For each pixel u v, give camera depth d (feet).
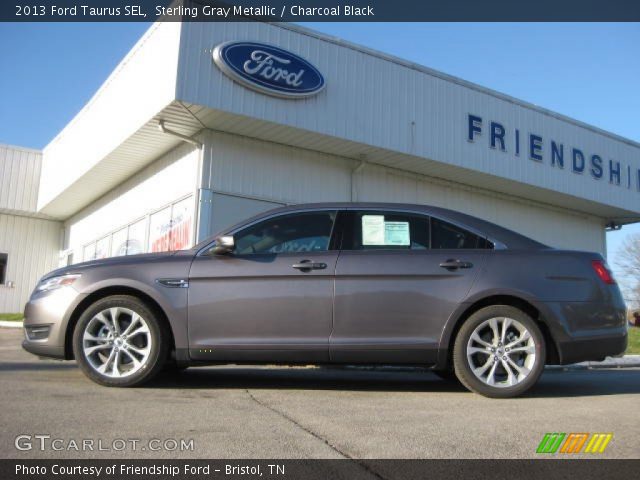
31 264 67.26
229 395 16.29
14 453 10.60
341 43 40.22
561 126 53.01
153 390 16.69
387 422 13.34
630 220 62.69
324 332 16.74
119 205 52.54
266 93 36.65
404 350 16.60
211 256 17.44
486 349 16.61
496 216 53.06
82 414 13.35
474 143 46.52
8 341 31.81
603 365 29.71
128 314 17.07
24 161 64.08
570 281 17.04
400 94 42.80
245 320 16.81
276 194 40.98
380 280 16.81
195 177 38.60
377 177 46.01
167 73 34.73
